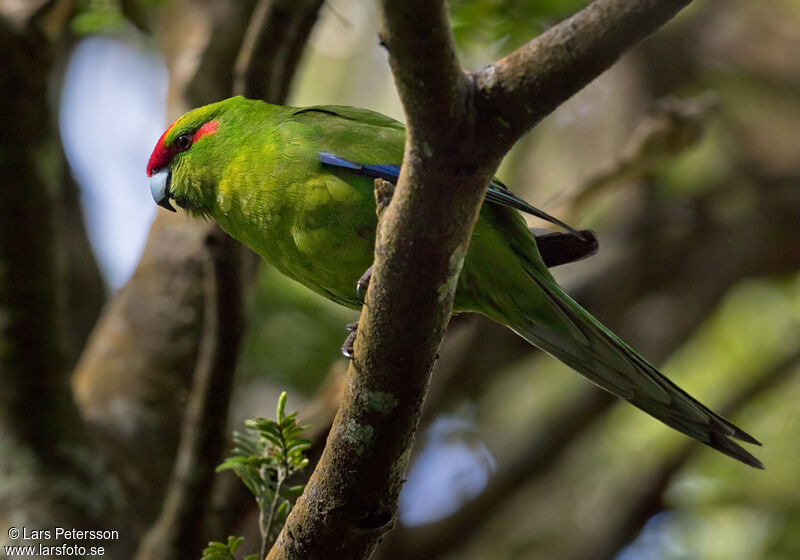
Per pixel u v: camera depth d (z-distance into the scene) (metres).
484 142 4.80
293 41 9.09
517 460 13.47
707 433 7.22
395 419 5.49
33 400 9.48
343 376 9.04
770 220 14.34
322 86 16.03
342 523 5.74
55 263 9.47
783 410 13.64
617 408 15.20
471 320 9.91
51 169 9.42
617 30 4.59
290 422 6.32
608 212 14.77
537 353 13.60
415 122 4.77
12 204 9.17
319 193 7.33
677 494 13.42
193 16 11.16
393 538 12.66
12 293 9.31
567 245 7.82
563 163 15.60
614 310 13.94
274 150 7.55
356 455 5.58
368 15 15.99
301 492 6.64
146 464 10.20
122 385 10.51
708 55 15.98
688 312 14.04
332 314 13.95
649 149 10.59
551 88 4.72
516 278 7.33
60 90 15.12
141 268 10.91
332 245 7.42
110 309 11.23
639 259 14.06
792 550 11.91
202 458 8.00
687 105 10.52
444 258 5.11
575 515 14.32
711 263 14.16
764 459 12.92
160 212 11.10
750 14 16.41
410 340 5.29
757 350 14.70
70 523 9.31
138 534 9.64
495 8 10.00
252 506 9.09
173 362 10.54
